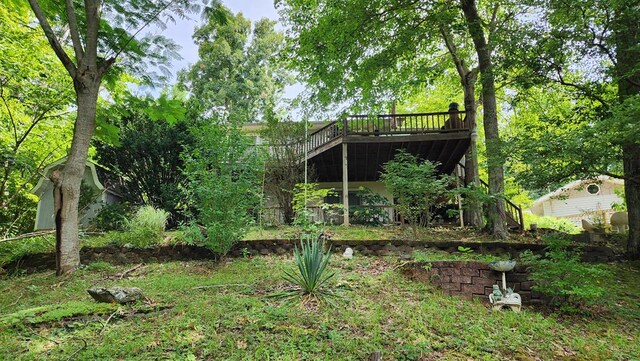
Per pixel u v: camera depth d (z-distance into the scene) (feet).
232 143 22.35
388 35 32.86
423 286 17.17
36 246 24.21
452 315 13.76
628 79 21.86
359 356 10.23
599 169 18.78
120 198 34.99
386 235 26.99
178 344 10.57
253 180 23.53
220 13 24.75
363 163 41.57
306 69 34.06
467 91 36.73
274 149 36.70
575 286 14.60
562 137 18.67
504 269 16.33
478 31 30.63
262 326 11.89
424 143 36.11
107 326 12.05
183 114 26.58
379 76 35.35
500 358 10.65
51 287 18.12
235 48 83.05
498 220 27.50
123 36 23.52
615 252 24.93
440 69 38.63
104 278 19.56
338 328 12.08
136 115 32.73
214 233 21.26
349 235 26.84
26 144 32.73
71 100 28.58
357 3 29.55
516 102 33.86
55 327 12.07
